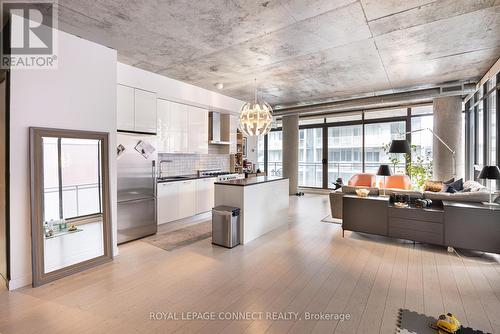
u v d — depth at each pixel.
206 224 4.87
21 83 2.45
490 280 2.58
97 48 3.06
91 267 2.91
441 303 2.19
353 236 4.03
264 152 10.20
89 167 3.06
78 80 2.88
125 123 3.93
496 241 3.01
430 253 3.31
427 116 6.97
